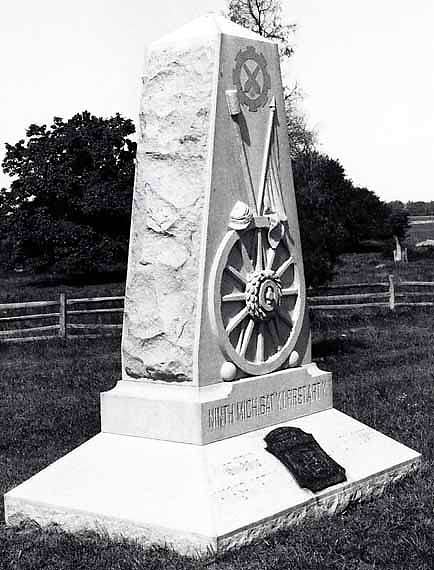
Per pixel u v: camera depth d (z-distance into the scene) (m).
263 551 5.46
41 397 11.55
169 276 6.22
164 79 6.36
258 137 6.67
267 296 6.61
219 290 6.22
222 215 6.30
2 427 9.75
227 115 6.34
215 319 6.20
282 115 6.93
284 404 6.76
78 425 9.69
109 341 17.02
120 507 5.76
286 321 6.93
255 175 6.63
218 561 5.31
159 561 5.32
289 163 7.03
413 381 11.93
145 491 5.80
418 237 60.53
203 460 5.90
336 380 12.23
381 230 46.03
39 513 6.05
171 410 6.11
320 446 6.54
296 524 5.88
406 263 39.09
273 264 6.80
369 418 9.43
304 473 6.12
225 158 6.32
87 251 39.81
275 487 5.98
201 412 6.01
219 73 6.27
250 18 15.24
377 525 5.96
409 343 15.78
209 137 6.20
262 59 6.71
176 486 5.75
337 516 6.14
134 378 6.39
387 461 6.88
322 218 13.05
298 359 7.02
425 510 6.25
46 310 23.08
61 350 16.17
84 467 6.16
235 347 6.46
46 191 39.31
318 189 13.35
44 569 5.38
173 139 6.28
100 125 40.09
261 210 6.66
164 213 6.25
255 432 6.43
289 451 6.27
